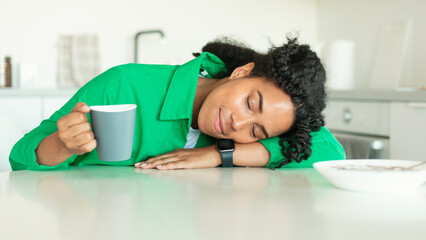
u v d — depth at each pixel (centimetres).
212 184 72
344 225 46
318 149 108
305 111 107
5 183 71
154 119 113
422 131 191
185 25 344
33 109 255
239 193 64
